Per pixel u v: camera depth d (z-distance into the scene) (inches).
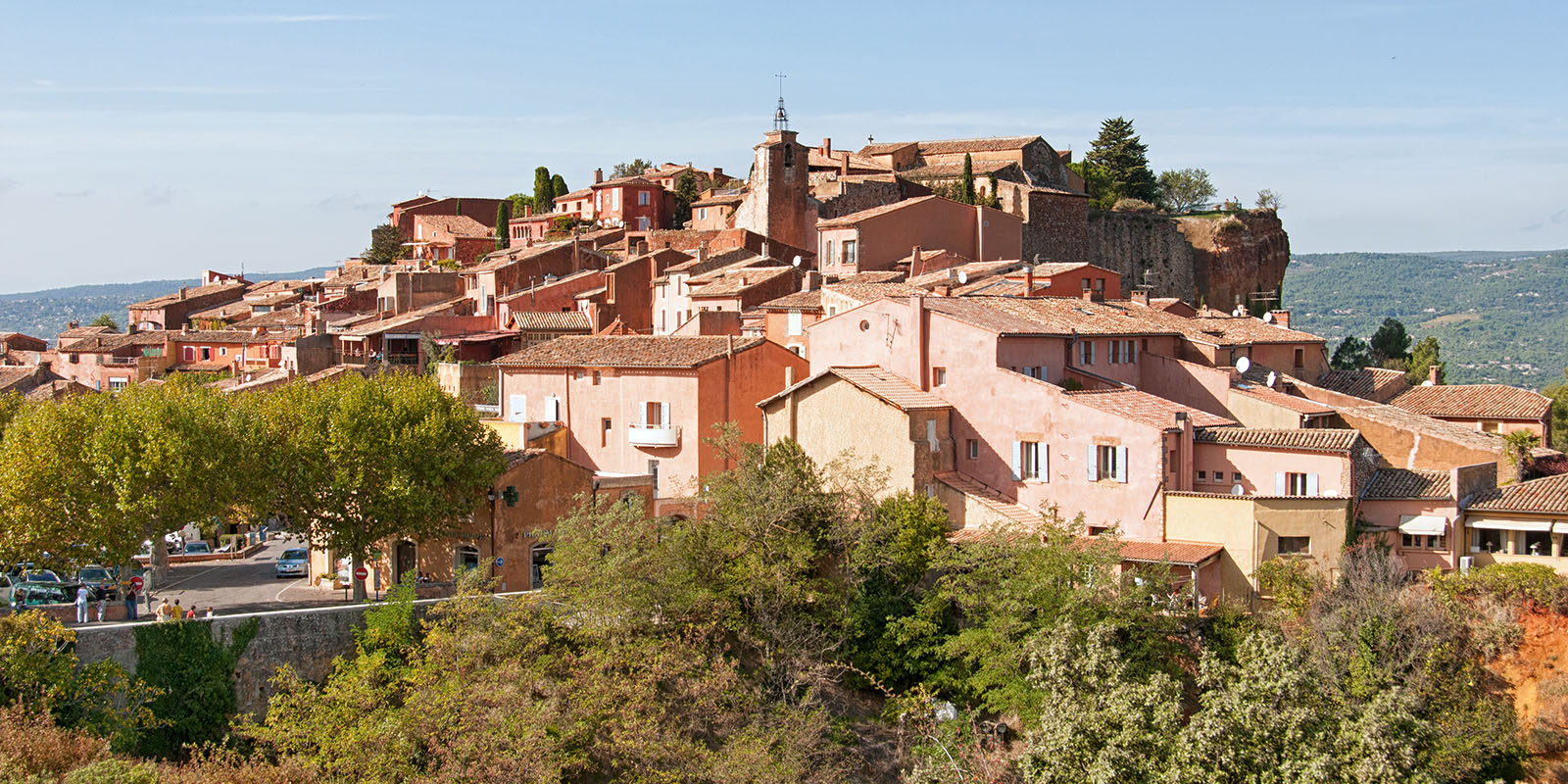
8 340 6254.9
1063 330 2780.5
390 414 2519.7
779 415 2768.2
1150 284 5295.3
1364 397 3356.3
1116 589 2121.1
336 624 2130.9
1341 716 1722.4
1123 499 2440.9
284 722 1902.1
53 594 2454.5
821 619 2316.7
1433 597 2244.1
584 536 2256.4
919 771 1916.8
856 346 2866.6
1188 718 2033.7
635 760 1902.1
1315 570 2265.0
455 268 5880.9
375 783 1756.9
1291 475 2437.3
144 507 2305.6
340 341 4493.1
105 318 7145.7
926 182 5516.7
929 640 2252.7
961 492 2556.6
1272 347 3432.6
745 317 3533.5
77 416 2384.4
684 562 2269.9
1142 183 6624.0
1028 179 5625.0
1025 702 2057.1
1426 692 2063.2
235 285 6732.3
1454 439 2669.8
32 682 1905.8
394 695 2011.6
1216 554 2320.4
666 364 2945.4
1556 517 2347.4
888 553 2336.4
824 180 5403.5
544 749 1829.5
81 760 1775.3
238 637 2060.8
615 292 4298.7
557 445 3036.4
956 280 3700.8
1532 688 2174.0
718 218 5708.7
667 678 2065.7
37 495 2317.9
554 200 6894.7
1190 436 2477.9
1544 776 2095.2
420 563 2632.9
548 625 2169.0
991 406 2630.4
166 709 2004.2
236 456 2429.9
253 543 3238.2
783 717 2062.0
